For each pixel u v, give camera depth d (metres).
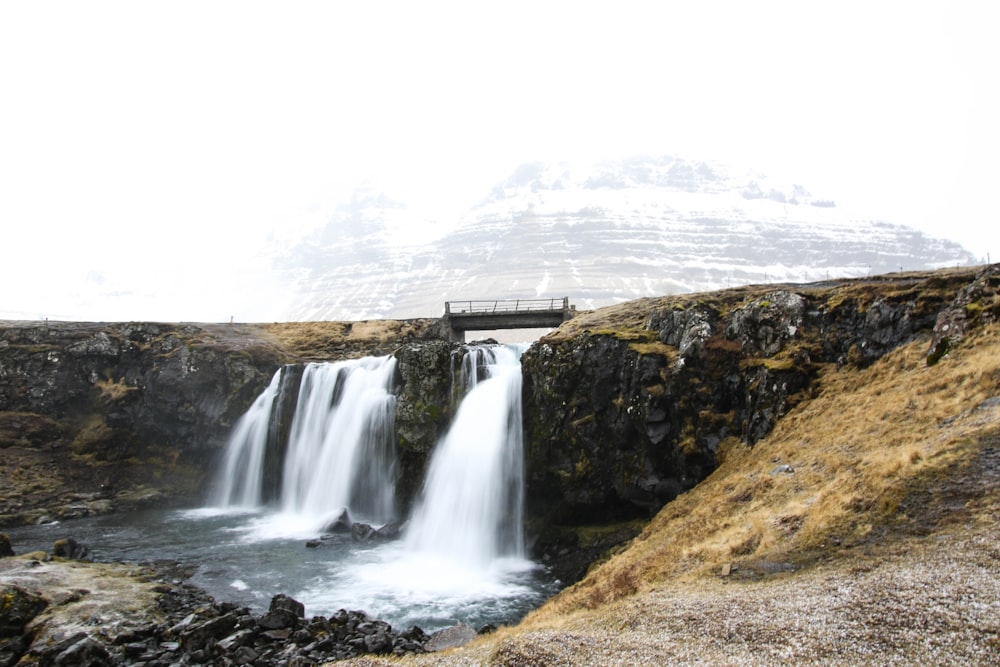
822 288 45.47
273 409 70.50
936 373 31.73
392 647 29.02
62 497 64.94
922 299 37.53
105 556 48.53
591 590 29.22
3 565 39.03
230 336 82.75
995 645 14.39
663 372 44.44
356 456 62.75
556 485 49.41
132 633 30.75
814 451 32.00
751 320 44.12
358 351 82.94
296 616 32.41
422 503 54.88
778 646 16.80
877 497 23.09
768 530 25.12
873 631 16.23
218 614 33.75
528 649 19.20
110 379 76.88
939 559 18.73
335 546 51.47
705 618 19.61
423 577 44.19
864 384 36.38
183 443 73.75
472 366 57.62
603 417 47.50
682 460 41.75
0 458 67.62
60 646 28.70
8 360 74.38
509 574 45.06
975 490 21.25
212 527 58.47
